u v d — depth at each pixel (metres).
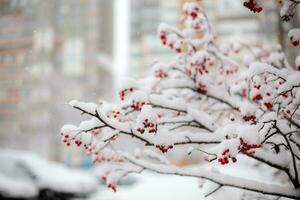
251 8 3.06
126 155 3.62
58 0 73.44
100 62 78.88
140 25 59.50
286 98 3.23
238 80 4.09
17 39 69.31
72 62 72.88
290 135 3.28
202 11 4.02
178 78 4.00
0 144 47.59
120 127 3.14
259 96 3.18
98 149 3.57
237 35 5.39
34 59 69.25
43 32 71.31
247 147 2.79
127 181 17.70
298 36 3.08
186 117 3.56
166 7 58.94
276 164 3.35
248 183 3.31
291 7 3.07
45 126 38.53
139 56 59.16
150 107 2.90
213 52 4.03
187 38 3.97
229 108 4.07
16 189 11.96
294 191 3.24
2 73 66.56
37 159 13.65
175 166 3.52
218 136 3.27
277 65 4.30
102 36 81.25
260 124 2.84
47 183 12.62
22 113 60.16
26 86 64.56
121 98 3.34
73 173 14.00
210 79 3.89
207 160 3.91
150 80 3.81
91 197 12.53
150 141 3.17
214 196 5.82
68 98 41.38
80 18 75.06
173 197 8.42
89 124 3.13
